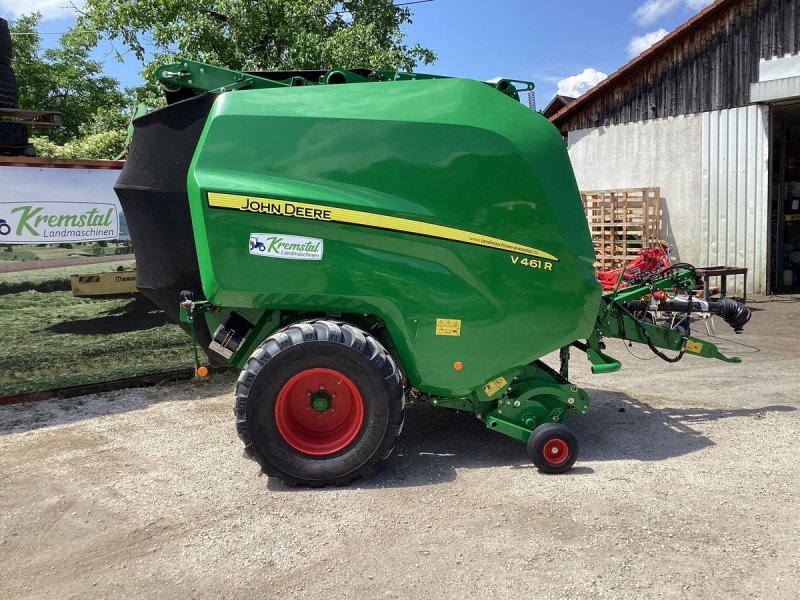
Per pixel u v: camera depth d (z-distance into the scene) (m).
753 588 2.86
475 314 4.13
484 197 4.06
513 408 4.35
